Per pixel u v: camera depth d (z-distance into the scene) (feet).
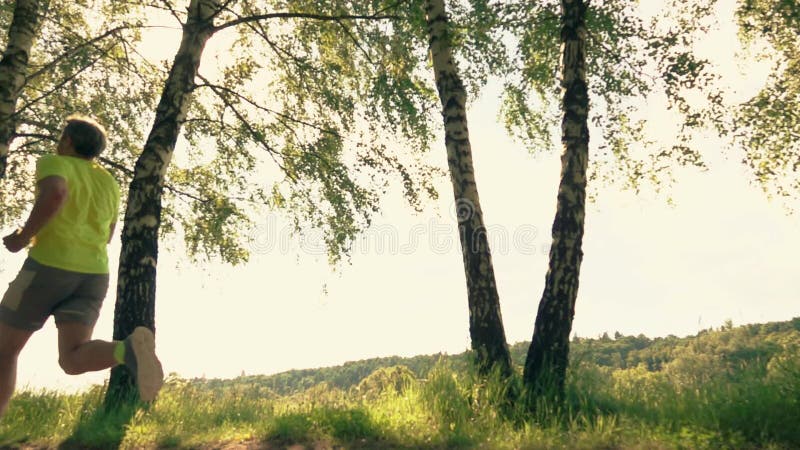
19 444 18.16
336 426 17.69
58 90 37.99
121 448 17.24
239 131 39.11
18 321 10.72
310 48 37.99
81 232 11.06
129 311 25.13
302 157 38.55
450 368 21.88
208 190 42.19
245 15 37.60
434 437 16.80
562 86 24.81
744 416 16.49
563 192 23.47
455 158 25.30
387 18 33.73
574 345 24.27
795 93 31.27
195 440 17.67
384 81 35.37
